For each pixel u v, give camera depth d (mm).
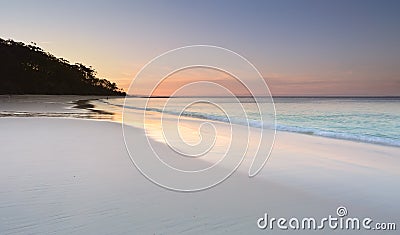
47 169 5859
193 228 3605
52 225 3521
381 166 7090
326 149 9359
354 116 24969
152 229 3535
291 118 23266
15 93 88312
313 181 5742
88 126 13070
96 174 5652
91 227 3510
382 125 18484
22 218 3678
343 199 4797
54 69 112812
